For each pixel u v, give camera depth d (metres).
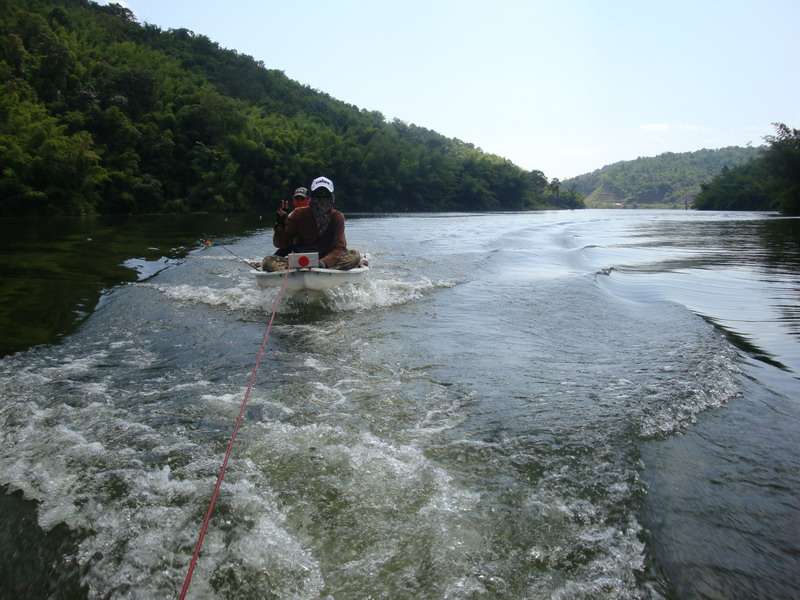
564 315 6.08
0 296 6.42
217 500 2.39
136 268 8.98
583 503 2.38
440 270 9.49
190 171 39.94
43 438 2.96
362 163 54.09
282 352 4.61
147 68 50.09
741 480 2.61
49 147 27.67
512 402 3.51
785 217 38.59
